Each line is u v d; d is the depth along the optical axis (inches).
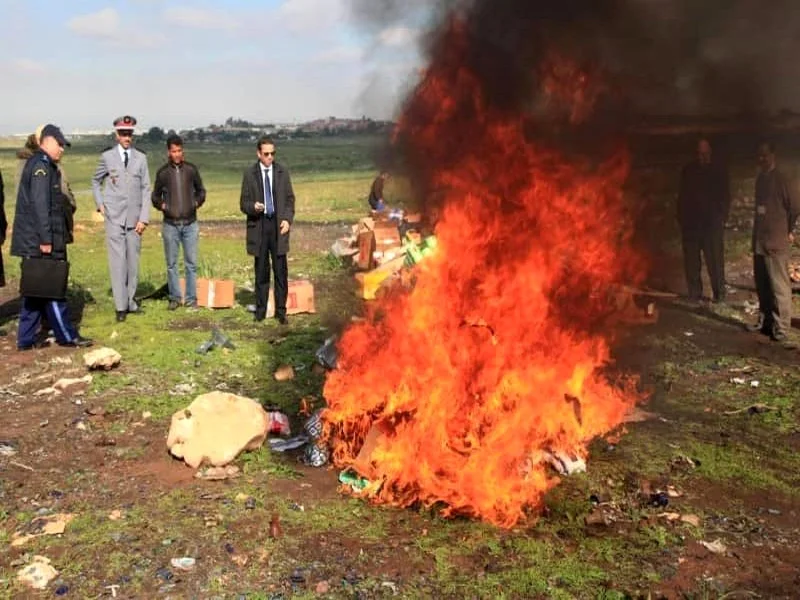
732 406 262.5
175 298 434.3
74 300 459.5
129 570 161.0
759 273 357.7
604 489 197.3
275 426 238.7
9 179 1558.8
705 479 204.5
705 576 157.2
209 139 5452.8
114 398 276.8
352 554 167.2
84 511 188.2
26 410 265.1
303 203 1238.9
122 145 392.5
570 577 156.2
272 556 166.2
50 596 152.3
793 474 207.5
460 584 154.6
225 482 205.6
